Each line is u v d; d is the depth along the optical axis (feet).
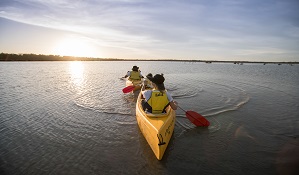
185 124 20.33
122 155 14.34
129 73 39.24
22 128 18.94
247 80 60.44
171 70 105.60
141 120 17.10
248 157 14.35
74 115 22.65
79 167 12.84
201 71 103.45
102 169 12.66
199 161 13.76
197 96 33.40
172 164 13.33
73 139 16.74
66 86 42.16
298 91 40.68
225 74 84.89
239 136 17.74
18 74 64.03
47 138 16.89
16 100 29.43
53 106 26.25
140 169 12.70
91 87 41.37
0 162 13.30
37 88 39.42
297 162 13.53
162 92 16.65
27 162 13.34
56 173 12.22
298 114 24.17
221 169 12.88
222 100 30.73
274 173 12.50
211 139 17.11
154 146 14.23
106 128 19.01
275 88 44.19
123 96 32.48
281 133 18.53
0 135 17.38
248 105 28.07
